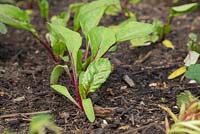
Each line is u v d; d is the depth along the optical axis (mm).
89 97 847
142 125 762
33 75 950
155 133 732
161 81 921
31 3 1325
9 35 1175
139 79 929
